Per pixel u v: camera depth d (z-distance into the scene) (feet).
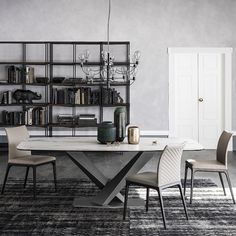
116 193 14.98
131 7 28.17
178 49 28.22
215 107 28.78
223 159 15.44
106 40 28.22
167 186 13.02
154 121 28.48
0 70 28.12
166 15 28.14
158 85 28.37
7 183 18.58
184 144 13.16
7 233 12.19
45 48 28.14
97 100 27.27
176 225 12.88
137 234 12.11
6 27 28.12
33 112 27.17
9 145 16.46
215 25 28.22
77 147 14.10
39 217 13.70
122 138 15.25
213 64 28.63
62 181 19.07
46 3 28.09
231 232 12.23
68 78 27.73
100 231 12.38
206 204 15.17
